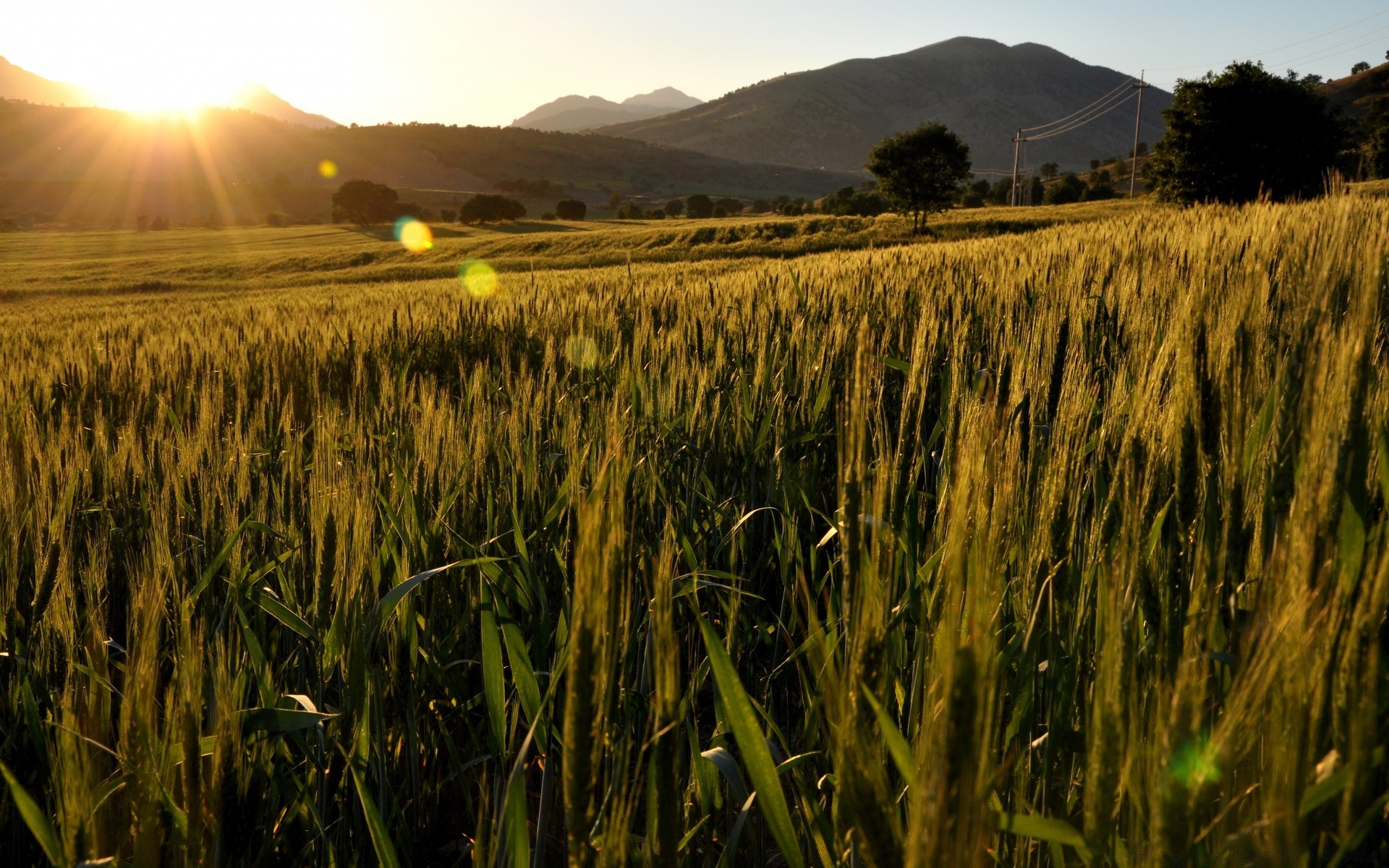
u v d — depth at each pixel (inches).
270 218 5718.5
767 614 110.1
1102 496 72.4
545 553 99.1
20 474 116.0
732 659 82.4
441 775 93.0
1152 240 315.6
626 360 153.3
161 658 79.7
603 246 2287.2
